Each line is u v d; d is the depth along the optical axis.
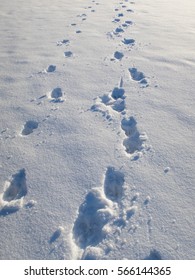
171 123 2.93
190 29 5.41
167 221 2.02
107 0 7.64
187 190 2.24
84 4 7.33
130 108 3.17
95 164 2.50
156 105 3.20
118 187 2.34
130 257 1.84
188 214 2.07
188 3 7.57
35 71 4.05
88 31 5.38
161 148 2.62
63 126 2.96
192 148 2.62
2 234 2.00
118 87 3.58
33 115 3.15
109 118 3.04
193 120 2.95
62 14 6.54
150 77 3.76
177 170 2.40
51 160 2.57
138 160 2.51
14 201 2.23
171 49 4.53
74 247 1.92
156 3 7.42
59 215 2.10
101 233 1.98
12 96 3.50
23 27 5.80
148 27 5.51
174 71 3.88
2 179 2.42
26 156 2.63
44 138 2.83
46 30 5.55
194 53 4.37
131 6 7.02
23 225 2.05
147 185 2.28
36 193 2.28
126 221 2.03
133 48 4.61
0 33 5.52
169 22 5.81
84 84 3.67
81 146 2.69
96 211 2.11
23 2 7.78
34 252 1.90
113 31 5.33
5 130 2.96
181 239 1.92
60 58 4.39
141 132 2.82
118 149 2.64
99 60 4.27
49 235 1.98
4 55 4.56
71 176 2.41
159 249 1.87
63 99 3.39
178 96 3.34
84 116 3.08
